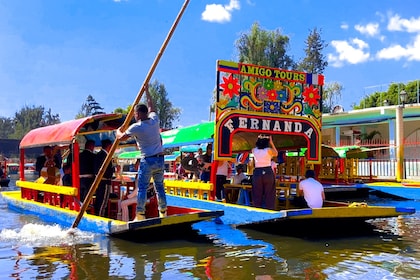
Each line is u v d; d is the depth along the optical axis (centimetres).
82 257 523
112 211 823
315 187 755
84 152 809
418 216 908
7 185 2044
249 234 685
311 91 977
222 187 926
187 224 643
